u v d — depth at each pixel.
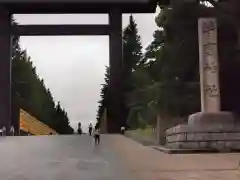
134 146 25.20
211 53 22.22
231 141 20.61
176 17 30.45
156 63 33.84
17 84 83.81
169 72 31.59
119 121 65.12
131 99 56.72
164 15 31.14
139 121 48.94
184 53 31.08
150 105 35.41
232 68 28.98
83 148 23.39
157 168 14.37
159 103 31.64
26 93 87.06
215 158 17.36
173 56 31.38
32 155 19.42
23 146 25.27
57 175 13.11
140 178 12.34
